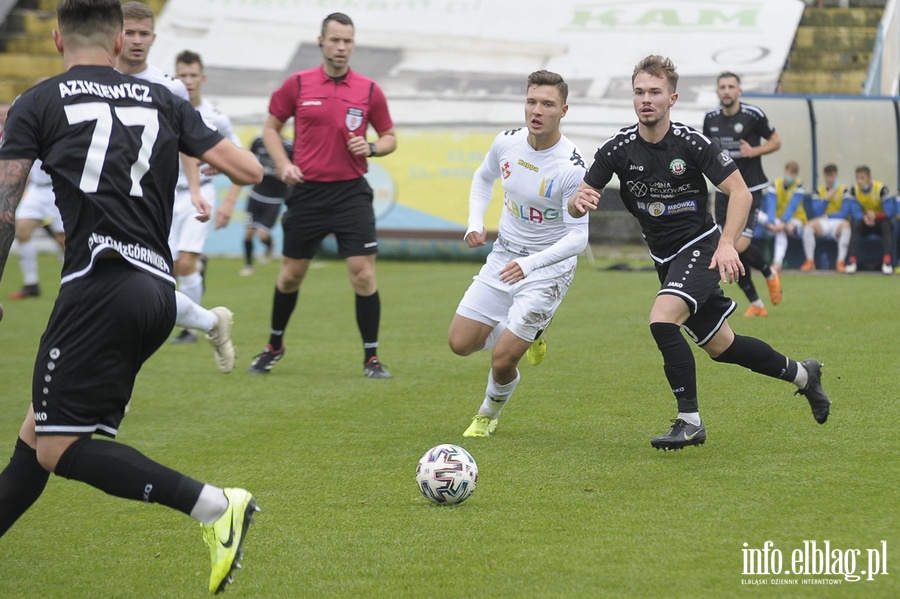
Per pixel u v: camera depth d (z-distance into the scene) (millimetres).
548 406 23188
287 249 27688
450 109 65625
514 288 21047
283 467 18578
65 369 11992
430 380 27016
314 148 27312
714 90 62719
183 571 13578
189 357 31125
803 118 58250
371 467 18484
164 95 12891
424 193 64312
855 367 25984
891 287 45281
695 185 18625
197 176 25078
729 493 16016
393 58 69000
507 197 21172
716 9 67938
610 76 65312
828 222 54000
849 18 72062
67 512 16297
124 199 12227
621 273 54312
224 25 72875
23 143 12102
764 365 19016
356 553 13883
